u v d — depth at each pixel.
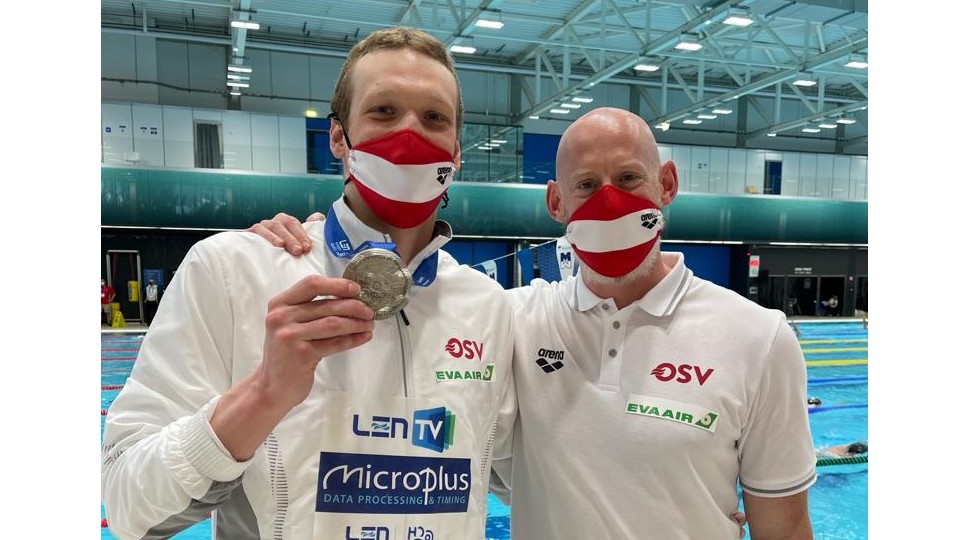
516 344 1.67
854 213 18.81
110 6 14.24
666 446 1.49
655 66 13.65
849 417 7.95
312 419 1.20
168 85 16.47
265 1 12.66
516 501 1.68
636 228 1.56
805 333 15.88
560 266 4.70
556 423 1.58
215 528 1.31
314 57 17.55
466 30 11.62
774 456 1.55
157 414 1.18
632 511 1.49
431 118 1.33
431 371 1.31
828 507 5.17
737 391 1.53
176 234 15.09
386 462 1.22
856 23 12.35
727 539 1.53
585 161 1.58
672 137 21.17
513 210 16.41
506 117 19.53
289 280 1.29
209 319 1.26
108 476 1.14
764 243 18.39
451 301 1.44
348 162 1.37
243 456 1.06
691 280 1.70
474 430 1.33
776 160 19.72
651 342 1.59
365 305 1.05
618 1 12.68
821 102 16.36
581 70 19.00
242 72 15.71
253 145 15.82
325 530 1.17
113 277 14.84
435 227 1.45
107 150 14.73
